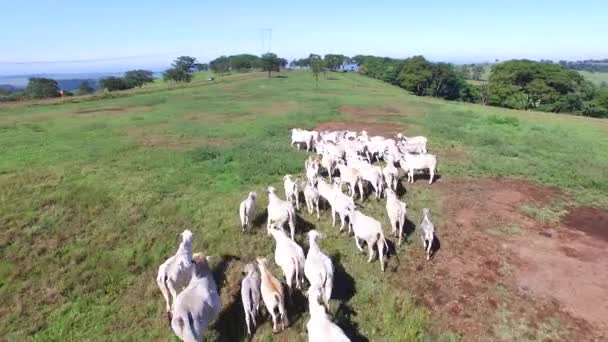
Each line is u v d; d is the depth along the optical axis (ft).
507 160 70.23
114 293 33.12
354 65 606.14
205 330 27.99
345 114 124.57
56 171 62.13
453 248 39.78
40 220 45.11
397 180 57.26
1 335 28.63
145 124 107.96
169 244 40.47
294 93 197.88
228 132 95.35
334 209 43.78
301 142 80.23
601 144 87.66
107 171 62.59
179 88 238.07
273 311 27.91
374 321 29.43
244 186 56.65
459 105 163.63
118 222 44.86
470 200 51.75
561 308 30.94
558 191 55.72
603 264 37.06
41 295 32.86
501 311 30.63
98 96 193.57
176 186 55.93
